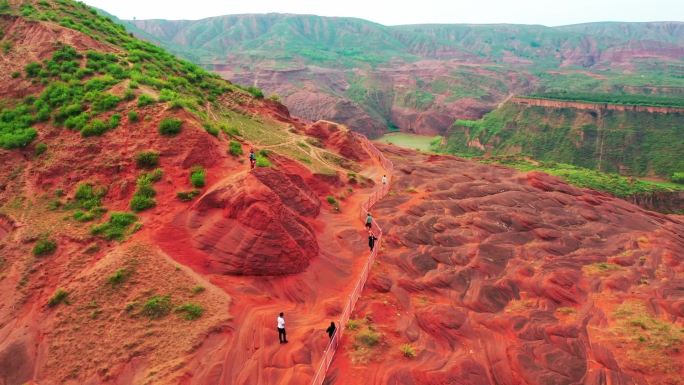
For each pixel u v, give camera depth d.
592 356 18.48
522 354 18.19
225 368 15.05
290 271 20.75
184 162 24.23
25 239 20.55
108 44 40.00
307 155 39.53
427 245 27.67
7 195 23.89
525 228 31.31
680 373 17.25
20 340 16.08
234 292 18.69
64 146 26.00
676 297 22.73
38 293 18.06
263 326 17.22
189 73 45.72
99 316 16.67
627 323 20.53
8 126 28.17
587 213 34.84
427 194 36.84
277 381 14.91
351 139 47.44
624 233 32.06
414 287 22.92
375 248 25.52
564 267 26.19
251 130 41.16
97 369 14.81
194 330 16.19
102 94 29.17
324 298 20.41
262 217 20.72
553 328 20.00
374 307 20.36
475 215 32.19
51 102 29.33
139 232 20.52
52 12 40.78
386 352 17.34
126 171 23.95
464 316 20.58
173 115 26.50
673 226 36.00
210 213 21.66
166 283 18.12
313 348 16.69
